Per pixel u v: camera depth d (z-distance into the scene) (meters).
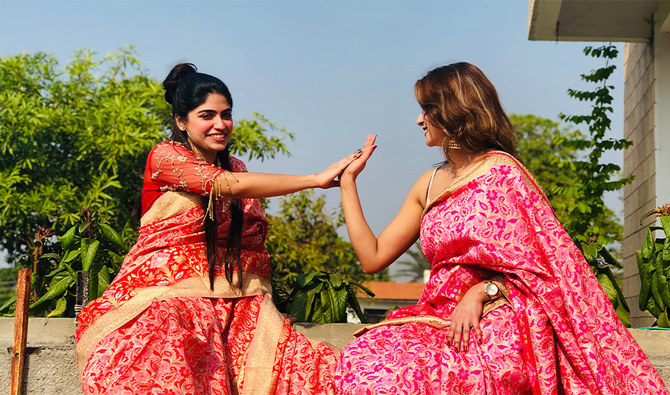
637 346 2.90
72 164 15.33
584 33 8.66
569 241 3.00
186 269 3.42
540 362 2.85
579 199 10.32
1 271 17.80
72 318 3.84
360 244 3.51
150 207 3.58
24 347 3.61
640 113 8.99
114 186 15.27
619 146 9.66
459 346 2.91
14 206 13.88
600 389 2.78
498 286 3.02
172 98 3.64
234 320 3.41
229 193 3.45
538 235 2.99
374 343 2.98
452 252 3.16
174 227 3.46
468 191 3.14
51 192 14.23
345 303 4.46
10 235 15.15
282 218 15.80
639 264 4.46
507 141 3.28
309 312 4.45
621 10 8.44
